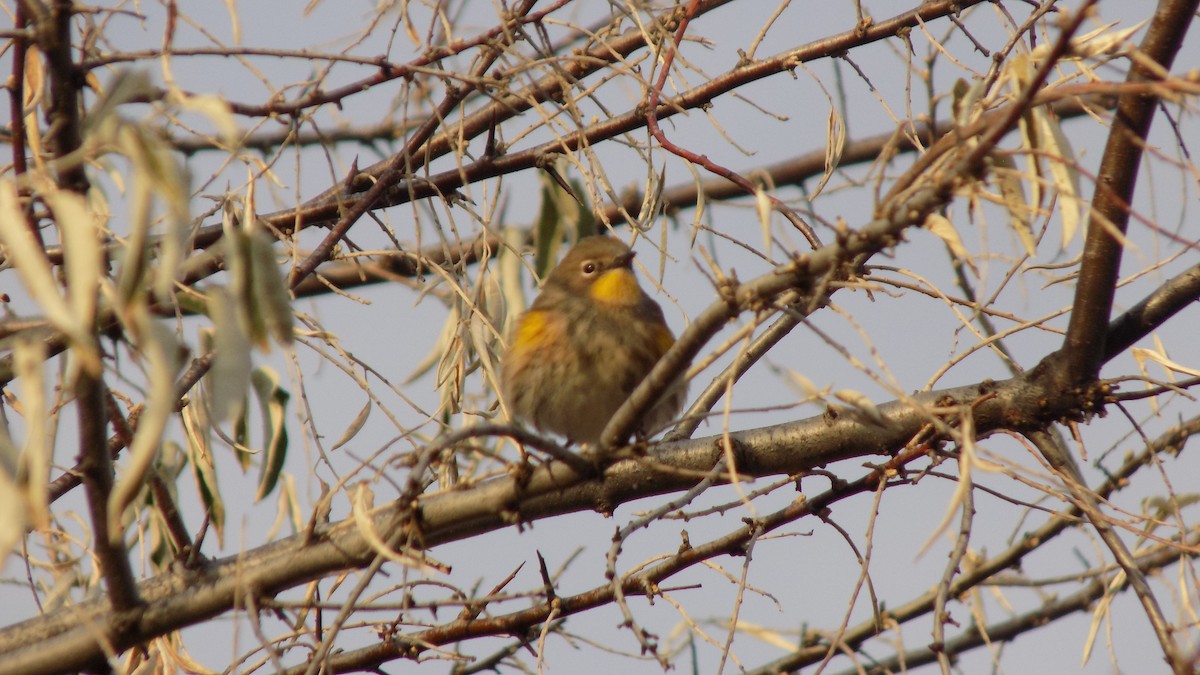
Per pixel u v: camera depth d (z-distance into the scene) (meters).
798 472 9.02
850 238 6.31
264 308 5.88
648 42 9.27
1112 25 7.31
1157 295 8.49
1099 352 8.23
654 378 7.25
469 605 8.51
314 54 8.38
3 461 5.76
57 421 8.57
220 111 5.61
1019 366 8.77
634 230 9.05
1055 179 6.84
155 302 8.84
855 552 8.85
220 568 8.31
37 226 6.75
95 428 6.81
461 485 8.38
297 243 9.30
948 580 7.46
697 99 10.76
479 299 9.88
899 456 8.43
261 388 9.95
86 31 8.41
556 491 8.26
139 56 7.52
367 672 9.33
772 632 10.70
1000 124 5.86
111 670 8.09
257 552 8.54
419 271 9.74
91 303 5.20
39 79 7.92
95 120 5.79
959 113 6.94
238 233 5.88
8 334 8.49
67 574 9.84
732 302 6.68
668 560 9.47
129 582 7.93
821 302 6.82
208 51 7.99
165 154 5.31
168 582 8.23
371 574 7.08
